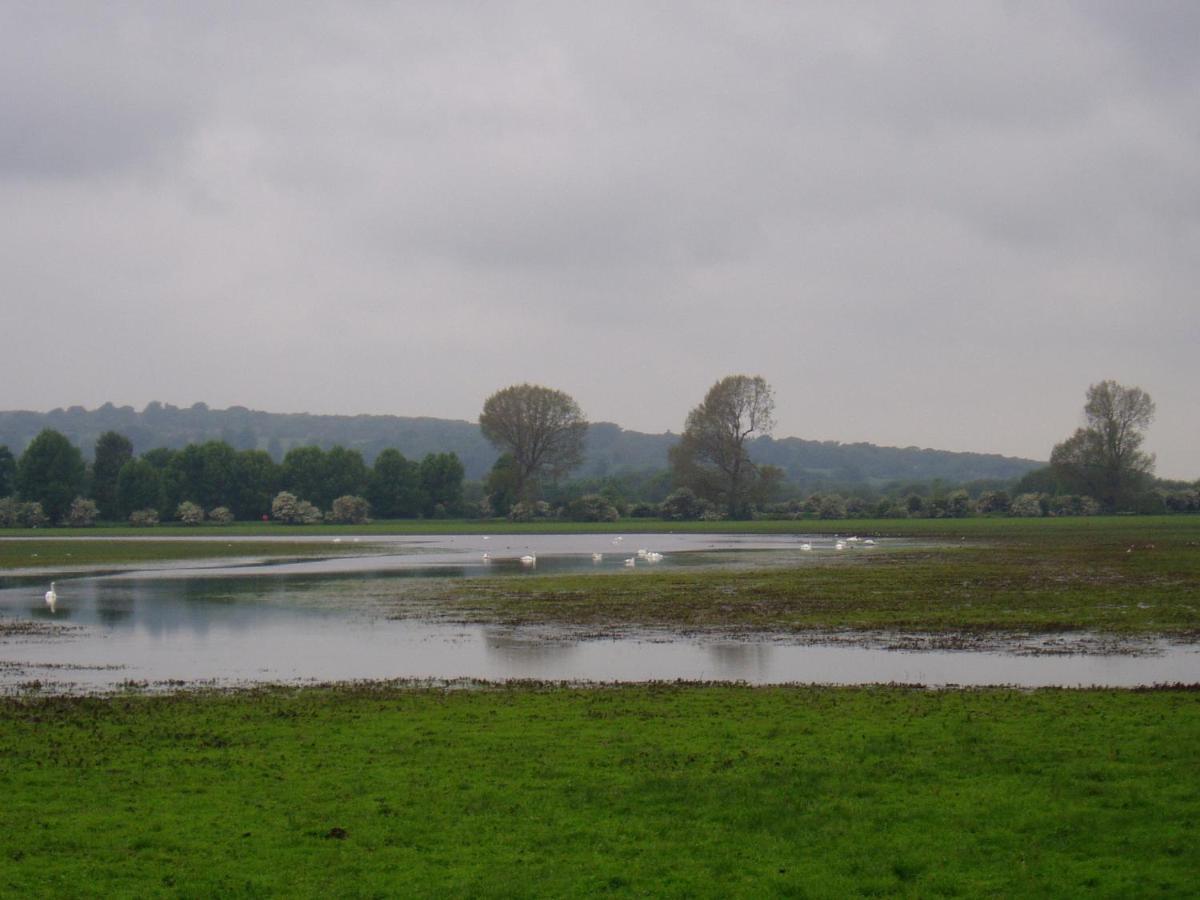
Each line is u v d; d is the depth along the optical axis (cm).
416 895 1441
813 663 3538
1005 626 4412
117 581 7462
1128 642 3947
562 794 1856
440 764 2062
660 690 2916
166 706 2753
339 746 2223
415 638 4309
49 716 2614
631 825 1698
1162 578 6531
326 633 4497
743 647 3938
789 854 1575
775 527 17525
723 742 2212
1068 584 6219
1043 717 2419
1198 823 1655
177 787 1922
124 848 1612
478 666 3556
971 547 10650
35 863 1552
